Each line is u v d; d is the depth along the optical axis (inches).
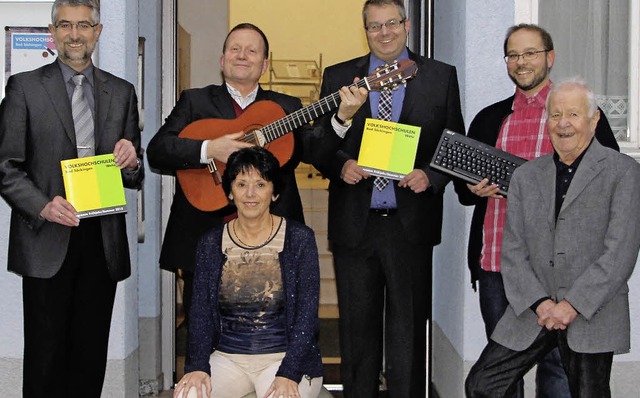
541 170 105.0
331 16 218.8
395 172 121.2
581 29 142.5
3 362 140.5
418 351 130.0
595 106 101.3
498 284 119.0
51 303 114.9
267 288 103.6
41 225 113.1
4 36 134.6
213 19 220.2
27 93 114.3
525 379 141.3
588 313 96.8
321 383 107.0
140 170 120.5
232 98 130.9
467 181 116.3
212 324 105.1
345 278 129.3
